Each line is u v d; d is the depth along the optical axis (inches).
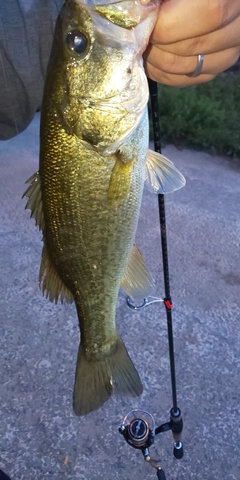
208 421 26.8
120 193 14.0
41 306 33.9
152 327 31.9
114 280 15.4
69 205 14.1
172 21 11.1
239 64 73.8
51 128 13.5
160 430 21.4
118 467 25.0
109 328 16.5
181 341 31.1
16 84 18.4
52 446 25.9
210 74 13.1
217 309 33.3
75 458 25.4
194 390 28.3
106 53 12.8
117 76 12.9
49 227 14.7
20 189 46.5
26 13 17.5
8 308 33.8
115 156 13.6
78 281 15.3
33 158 52.4
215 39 11.6
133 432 20.9
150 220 42.2
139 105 13.3
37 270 36.9
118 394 16.9
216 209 44.1
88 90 13.1
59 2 17.8
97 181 13.7
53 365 30.0
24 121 19.8
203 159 53.4
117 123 13.4
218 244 39.5
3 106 18.9
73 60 13.0
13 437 26.3
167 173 14.9
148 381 28.8
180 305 33.6
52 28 17.8
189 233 40.7
